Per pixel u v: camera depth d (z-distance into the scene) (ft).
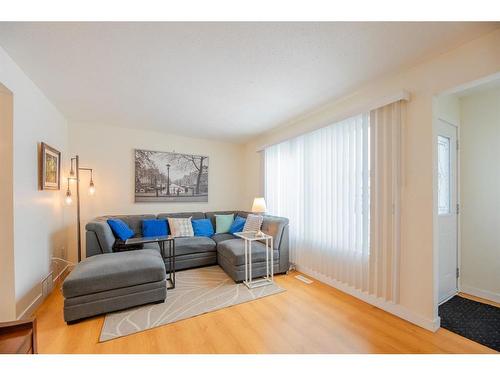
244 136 14.42
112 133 12.20
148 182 13.12
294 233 11.18
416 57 5.94
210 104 9.16
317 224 9.77
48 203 8.48
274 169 12.74
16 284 6.16
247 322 6.41
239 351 5.22
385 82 7.11
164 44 5.37
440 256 7.75
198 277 9.86
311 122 10.25
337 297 8.04
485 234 7.96
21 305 6.38
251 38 5.15
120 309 6.79
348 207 8.38
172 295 8.07
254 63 6.18
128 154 12.63
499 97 7.77
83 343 5.45
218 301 7.64
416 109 6.34
